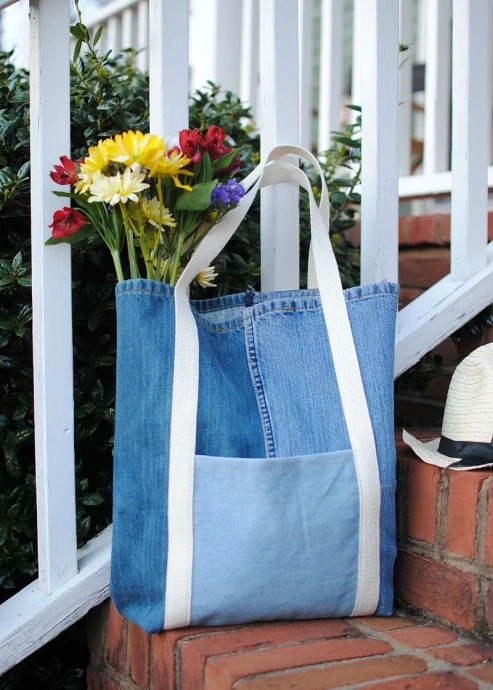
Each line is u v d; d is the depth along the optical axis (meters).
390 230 1.31
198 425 1.00
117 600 1.01
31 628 1.10
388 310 1.06
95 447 1.31
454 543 1.00
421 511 1.06
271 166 1.19
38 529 1.14
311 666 0.87
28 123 1.36
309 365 1.06
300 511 0.98
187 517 0.97
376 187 1.29
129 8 2.64
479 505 0.97
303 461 0.99
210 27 2.60
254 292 1.12
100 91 1.37
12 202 1.22
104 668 1.18
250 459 0.98
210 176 1.04
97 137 1.38
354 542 1.01
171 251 1.07
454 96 1.42
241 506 0.97
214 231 1.07
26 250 1.27
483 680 0.84
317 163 1.16
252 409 1.05
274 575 0.97
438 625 1.02
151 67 1.21
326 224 1.19
